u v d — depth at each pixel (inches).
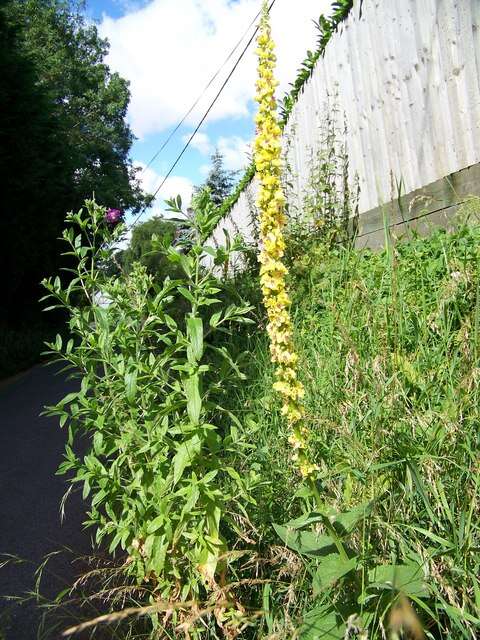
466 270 114.6
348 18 249.6
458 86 181.2
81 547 149.1
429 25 192.2
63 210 680.4
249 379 152.8
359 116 246.5
